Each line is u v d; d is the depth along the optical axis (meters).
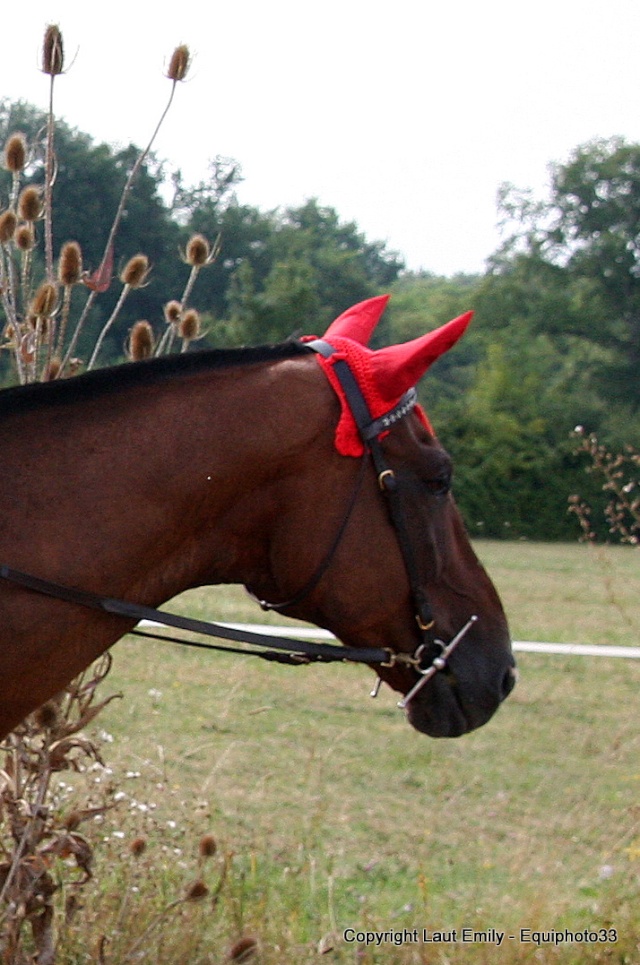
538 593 14.80
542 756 6.55
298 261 34.88
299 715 7.18
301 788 5.68
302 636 9.32
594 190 42.34
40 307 3.34
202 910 3.73
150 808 3.97
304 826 4.91
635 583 16.58
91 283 3.38
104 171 22.53
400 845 4.99
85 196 22.44
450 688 2.95
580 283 43.06
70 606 2.56
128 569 2.61
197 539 2.72
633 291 42.03
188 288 3.65
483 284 44.19
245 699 7.44
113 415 2.64
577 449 6.04
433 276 83.00
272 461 2.68
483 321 43.94
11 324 3.44
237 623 10.23
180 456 2.62
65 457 2.59
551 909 4.10
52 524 2.54
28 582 2.51
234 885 4.00
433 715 2.96
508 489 31.42
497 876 4.64
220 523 2.72
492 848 5.01
